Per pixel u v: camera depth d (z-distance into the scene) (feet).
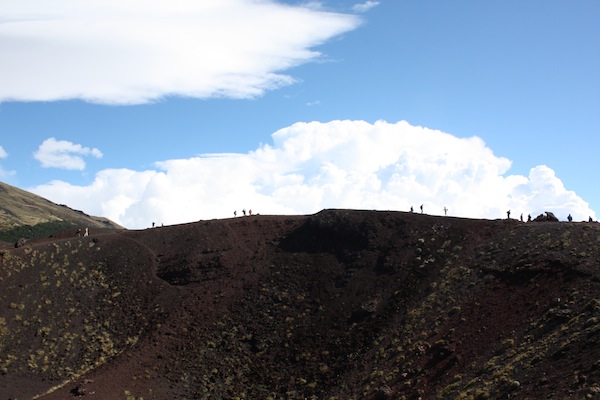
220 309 261.03
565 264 197.06
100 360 233.35
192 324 252.83
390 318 228.02
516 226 251.19
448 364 180.34
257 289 270.67
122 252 302.45
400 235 277.64
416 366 188.44
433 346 193.88
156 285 280.51
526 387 142.00
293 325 246.27
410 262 256.93
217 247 303.27
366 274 261.85
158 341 242.58
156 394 212.23
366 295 248.52
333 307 249.34
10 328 242.99
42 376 222.69
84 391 208.13
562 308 173.78
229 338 243.60
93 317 259.39
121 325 256.32
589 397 120.67
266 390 214.90
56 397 205.77
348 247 284.41
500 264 222.89
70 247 299.79
